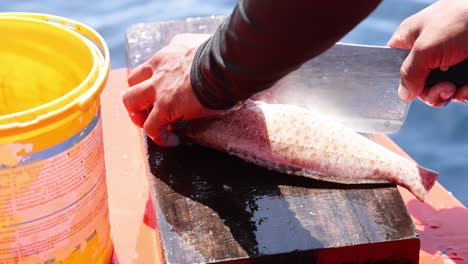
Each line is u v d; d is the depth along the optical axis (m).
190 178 1.44
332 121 1.51
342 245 1.26
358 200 1.38
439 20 1.47
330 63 1.69
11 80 1.29
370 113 1.71
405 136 2.56
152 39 2.07
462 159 2.43
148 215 1.51
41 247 1.10
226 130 1.49
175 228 1.29
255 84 1.11
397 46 1.70
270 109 1.50
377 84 1.70
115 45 2.94
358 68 1.69
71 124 1.05
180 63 1.36
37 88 1.29
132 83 1.53
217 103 1.24
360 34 2.93
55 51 1.23
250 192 1.40
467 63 1.50
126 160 1.73
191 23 2.16
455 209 1.61
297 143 1.45
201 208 1.35
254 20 0.99
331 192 1.41
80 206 1.14
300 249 1.25
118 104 2.00
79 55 1.20
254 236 1.28
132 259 1.38
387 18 3.04
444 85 1.54
